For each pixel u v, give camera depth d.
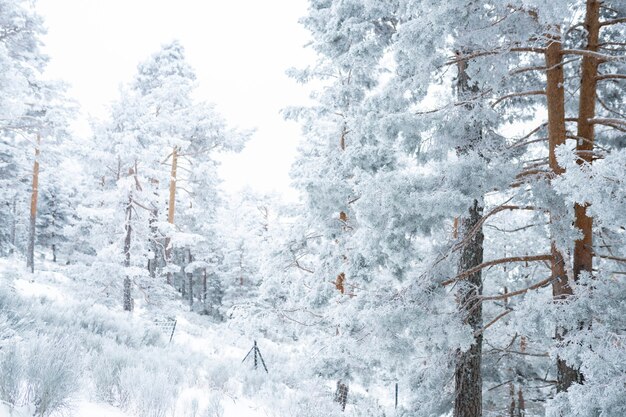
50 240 43.59
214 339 20.39
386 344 5.65
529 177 5.71
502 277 11.26
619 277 5.94
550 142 5.87
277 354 19.48
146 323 16.55
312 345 12.12
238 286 37.97
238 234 37.91
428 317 5.77
